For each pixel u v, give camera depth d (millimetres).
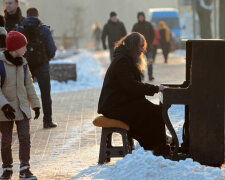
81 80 46156
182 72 56344
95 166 17516
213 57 16250
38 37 25281
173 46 102250
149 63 47188
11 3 25516
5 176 16375
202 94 16391
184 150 17500
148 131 17703
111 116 17672
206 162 16562
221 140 16484
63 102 34312
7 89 15891
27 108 16094
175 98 16500
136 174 14750
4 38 18422
